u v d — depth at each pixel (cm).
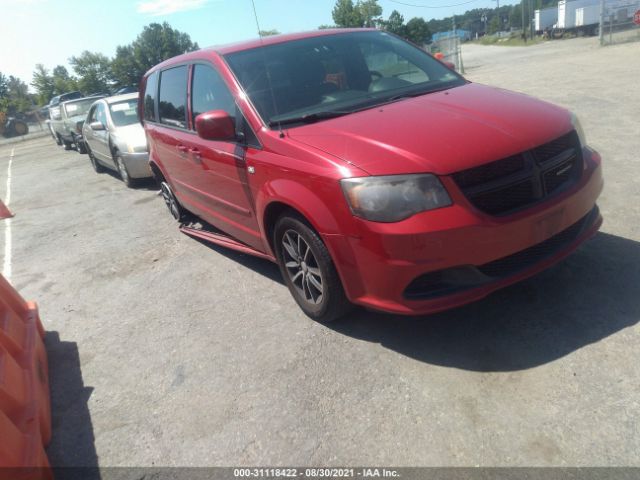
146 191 855
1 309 333
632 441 219
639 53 1497
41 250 640
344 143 296
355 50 420
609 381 252
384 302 284
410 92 375
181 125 476
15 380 278
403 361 295
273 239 359
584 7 3300
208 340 359
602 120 741
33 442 251
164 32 6656
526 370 269
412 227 260
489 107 319
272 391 293
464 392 263
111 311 435
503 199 271
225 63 397
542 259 291
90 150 1095
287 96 367
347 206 276
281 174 318
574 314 304
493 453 226
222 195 418
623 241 377
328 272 308
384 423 254
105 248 601
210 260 504
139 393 317
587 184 298
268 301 397
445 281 271
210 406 291
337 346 321
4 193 1110
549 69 1480
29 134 3425
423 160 266
